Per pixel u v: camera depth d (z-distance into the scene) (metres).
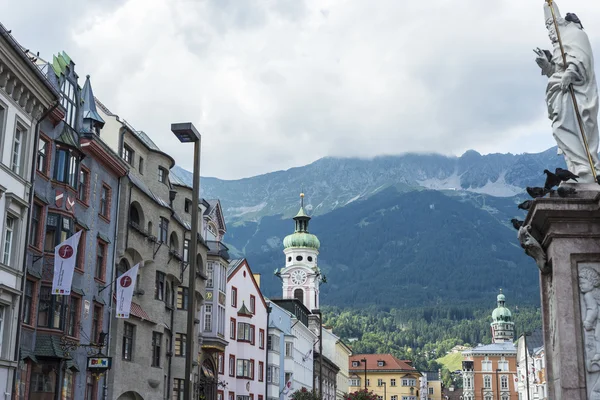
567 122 14.67
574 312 13.20
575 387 12.93
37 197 36.91
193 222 23.36
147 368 49.50
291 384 91.69
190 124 23.80
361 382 196.75
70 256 35.19
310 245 161.50
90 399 42.47
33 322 36.44
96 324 43.75
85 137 42.22
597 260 13.34
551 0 15.49
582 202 13.38
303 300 156.62
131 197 48.22
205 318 65.06
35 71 34.53
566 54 14.93
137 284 49.78
